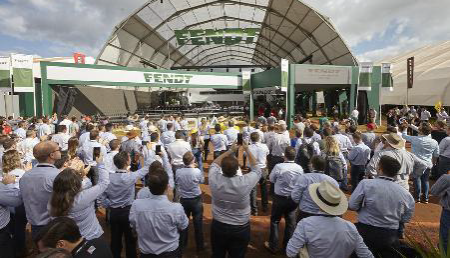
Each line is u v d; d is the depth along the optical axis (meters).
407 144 13.09
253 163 3.23
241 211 3.05
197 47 37.53
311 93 33.09
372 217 2.99
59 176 2.53
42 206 2.99
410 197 2.96
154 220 2.71
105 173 3.01
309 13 22.97
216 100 41.78
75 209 2.61
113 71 17.97
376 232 2.96
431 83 31.88
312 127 8.59
